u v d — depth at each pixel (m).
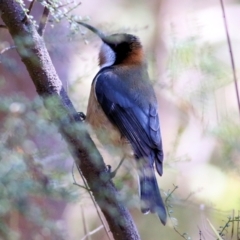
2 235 5.69
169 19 14.18
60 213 10.20
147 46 12.71
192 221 9.38
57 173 5.94
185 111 9.02
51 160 6.07
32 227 7.37
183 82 8.44
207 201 9.39
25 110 6.05
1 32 9.11
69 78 9.55
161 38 13.60
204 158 11.45
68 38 7.38
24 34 6.95
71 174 6.92
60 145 6.47
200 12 14.83
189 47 8.56
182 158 10.67
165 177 11.38
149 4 15.38
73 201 5.84
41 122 5.96
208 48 9.18
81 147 6.81
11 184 5.39
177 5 15.49
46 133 6.02
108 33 8.98
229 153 7.73
